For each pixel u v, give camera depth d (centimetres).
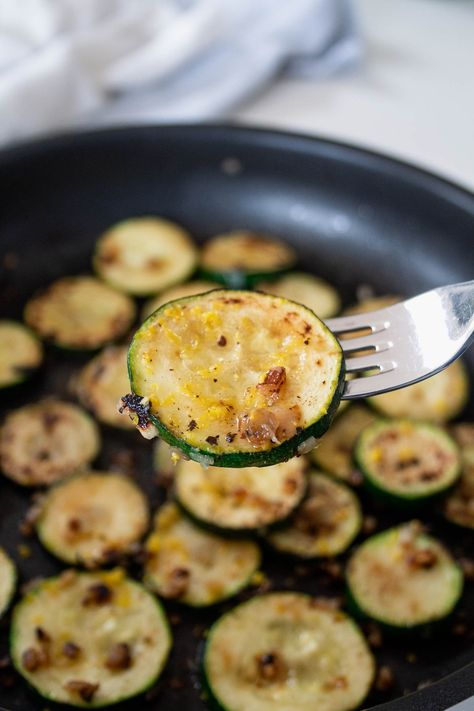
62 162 48
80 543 38
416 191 46
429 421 42
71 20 52
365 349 32
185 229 50
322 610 36
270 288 47
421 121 54
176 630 36
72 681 34
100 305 46
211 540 38
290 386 30
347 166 47
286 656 35
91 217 49
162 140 48
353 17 55
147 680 34
